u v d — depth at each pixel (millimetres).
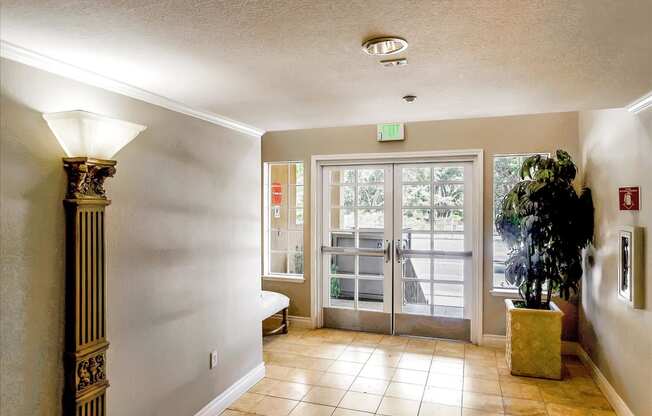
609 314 3318
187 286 2826
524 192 3748
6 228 1738
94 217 2051
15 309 1775
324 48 1751
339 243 5156
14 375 1776
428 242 4832
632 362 2861
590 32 1586
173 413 2695
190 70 2035
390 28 1557
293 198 5352
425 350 4430
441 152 4598
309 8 1389
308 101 2662
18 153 1778
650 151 2611
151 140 2508
